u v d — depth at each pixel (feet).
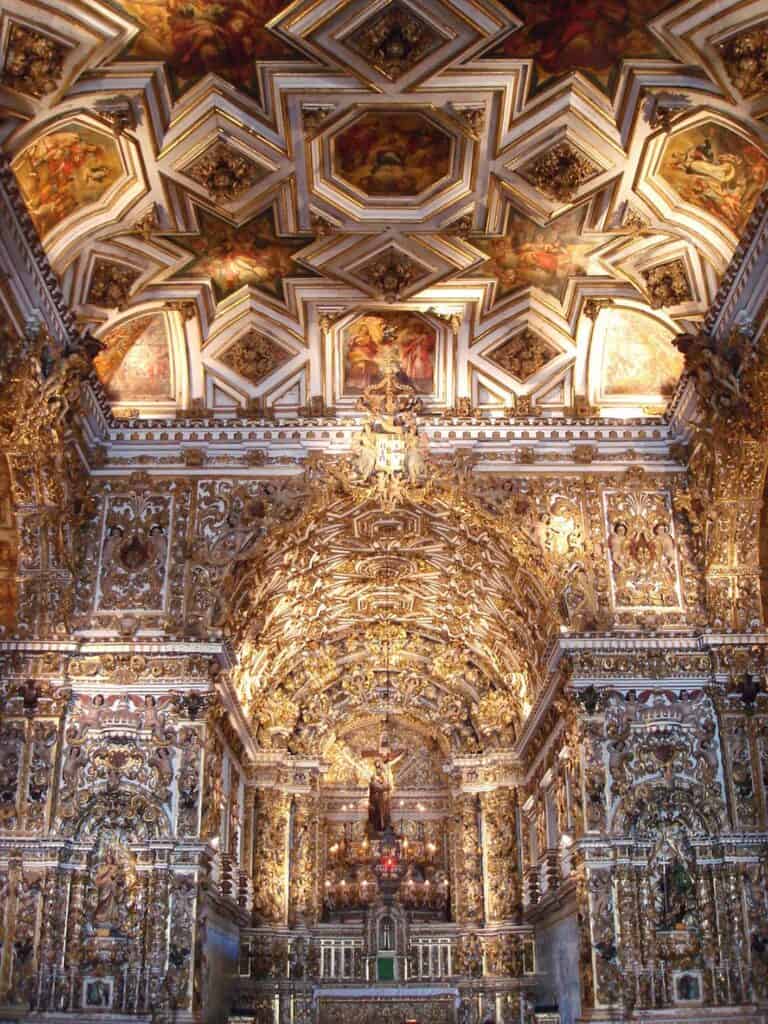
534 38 47.93
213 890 69.21
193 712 64.95
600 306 66.39
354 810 114.01
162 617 66.64
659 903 61.52
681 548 68.33
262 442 70.03
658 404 71.10
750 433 59.47
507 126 53.16
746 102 47.93
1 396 52.75
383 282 63.98
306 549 79.30
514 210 59.06
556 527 68.59
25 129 47.47
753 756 63.62
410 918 106.42
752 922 60.49
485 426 70.13
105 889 61.93
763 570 67.21
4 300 50.08
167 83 49.78
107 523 68.59
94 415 67.36
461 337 69.05
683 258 61.05
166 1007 58.95
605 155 54.49
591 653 65.67
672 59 48.16
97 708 64.80
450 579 87.25
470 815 106.32
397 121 53.11
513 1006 97.30
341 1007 97.91
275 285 65.41
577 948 71.97
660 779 63.52
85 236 57.31
